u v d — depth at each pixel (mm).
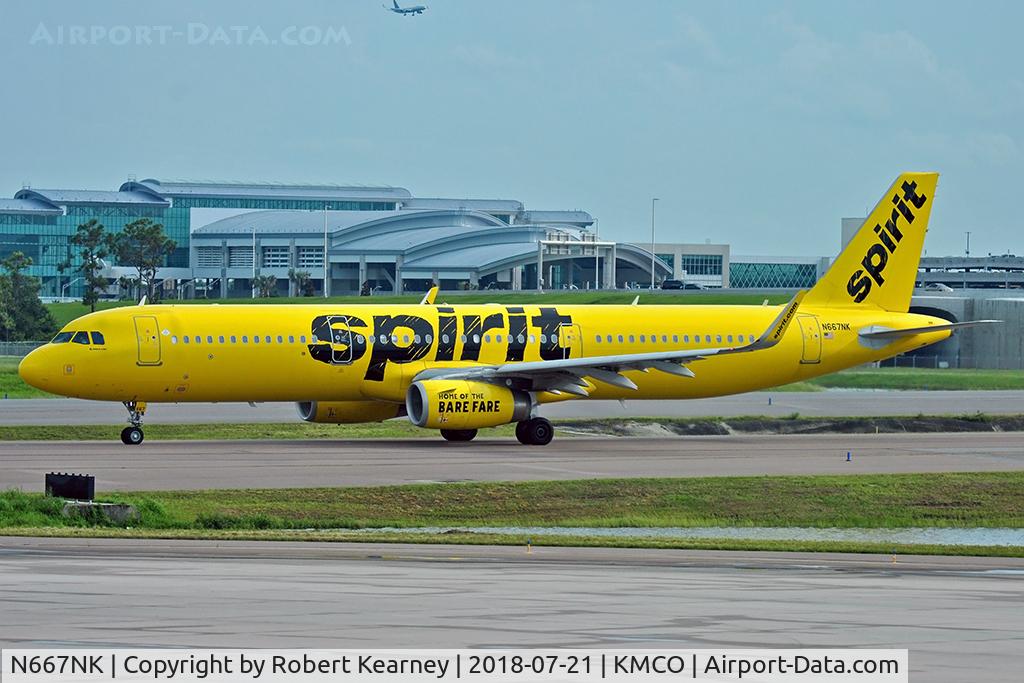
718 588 91125
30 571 94750
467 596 85312
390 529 135000
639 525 143500
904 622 78250
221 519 132500
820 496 159875
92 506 129875
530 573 97688
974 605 85312
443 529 136125
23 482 151875
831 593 89750
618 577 96188
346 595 85062
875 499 160000
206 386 198500
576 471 171625
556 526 142375
